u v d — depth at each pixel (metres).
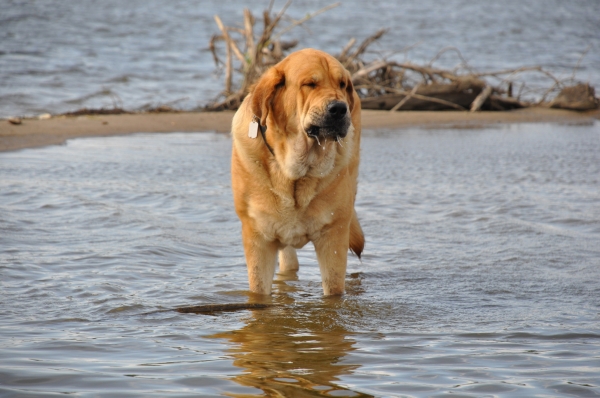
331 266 8.38
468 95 29.67
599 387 5.59
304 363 6.15
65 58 40.94
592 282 8.92
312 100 7.57
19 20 59.78
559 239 11.02
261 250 8.36
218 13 83.94
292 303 8.26
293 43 29.17
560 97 30.98
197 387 5.55
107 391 5.43
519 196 14.11
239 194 8.19
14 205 12.24
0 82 31.80
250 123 7.97
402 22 76.69
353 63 29.45
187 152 19.25
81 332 6.93
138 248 10.13
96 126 22.75
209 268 9.62
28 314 7.41
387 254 10.43
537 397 5.40
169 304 8.01
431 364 6.14
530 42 60.41
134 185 14.62
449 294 8.58
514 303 8.16
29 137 20.02
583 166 17.78
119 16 72.62
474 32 68.31
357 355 6.38
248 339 6.85
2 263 9.05
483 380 5.75
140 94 31.66
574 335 6.95
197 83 35.34
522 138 22.92
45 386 5.50
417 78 38.97
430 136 23.34
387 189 14.91
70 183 14.41
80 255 9.67
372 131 24.44
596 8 115.00
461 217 12.52
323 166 7.86
